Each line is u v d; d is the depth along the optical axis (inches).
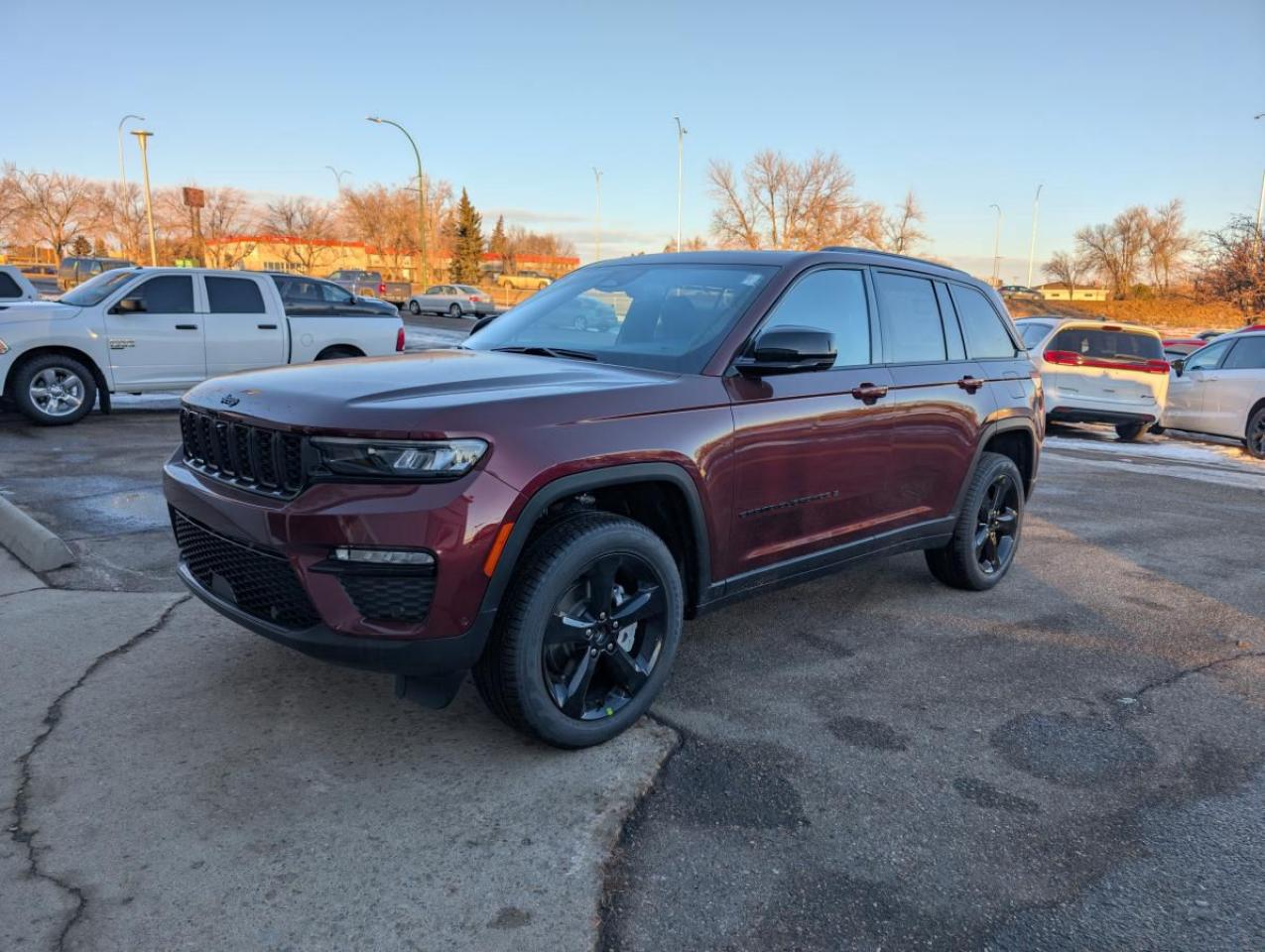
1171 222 2842.0
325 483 104.0
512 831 103.4
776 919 90.7
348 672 142.2
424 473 102.6
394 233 2770.7
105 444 332.2
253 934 85.7
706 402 130.5
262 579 111.4
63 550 187.3
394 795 109.6
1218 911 94.2
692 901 92.9
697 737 127.6
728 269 154.1
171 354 391.2
